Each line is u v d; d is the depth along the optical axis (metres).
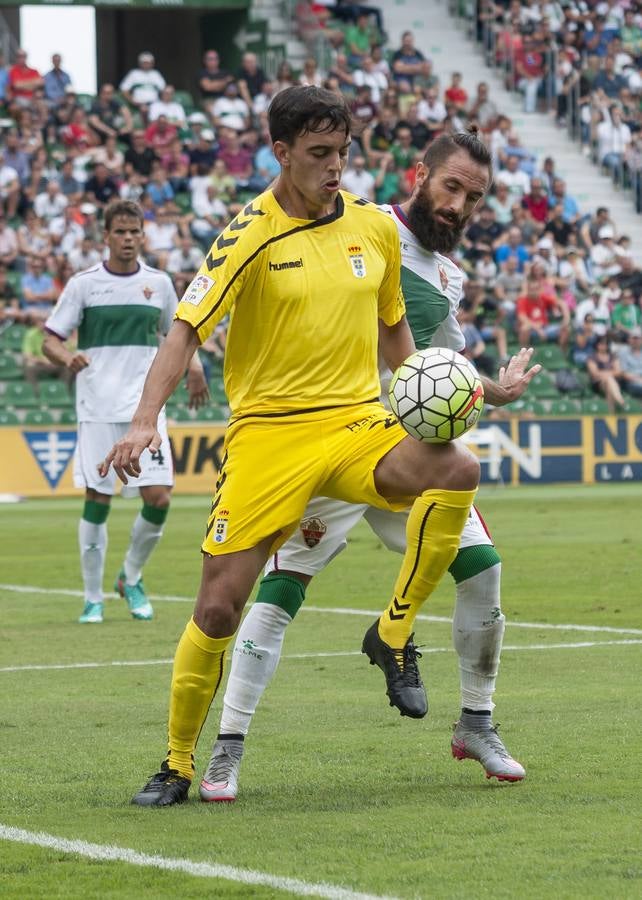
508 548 39.31
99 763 14.55
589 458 71.19
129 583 26.84
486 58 93.38
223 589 13.02
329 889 9.95
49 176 73.81
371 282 13.59
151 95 82.00
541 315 76.25
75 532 47.59
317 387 13.35
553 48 91.75
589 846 11.02
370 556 38.56
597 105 90.88
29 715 17.22
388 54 90.44
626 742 15.03
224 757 13.09
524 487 68.69
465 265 77.19
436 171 15.43
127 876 10.41
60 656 22.11
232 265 13.06
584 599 28.50
